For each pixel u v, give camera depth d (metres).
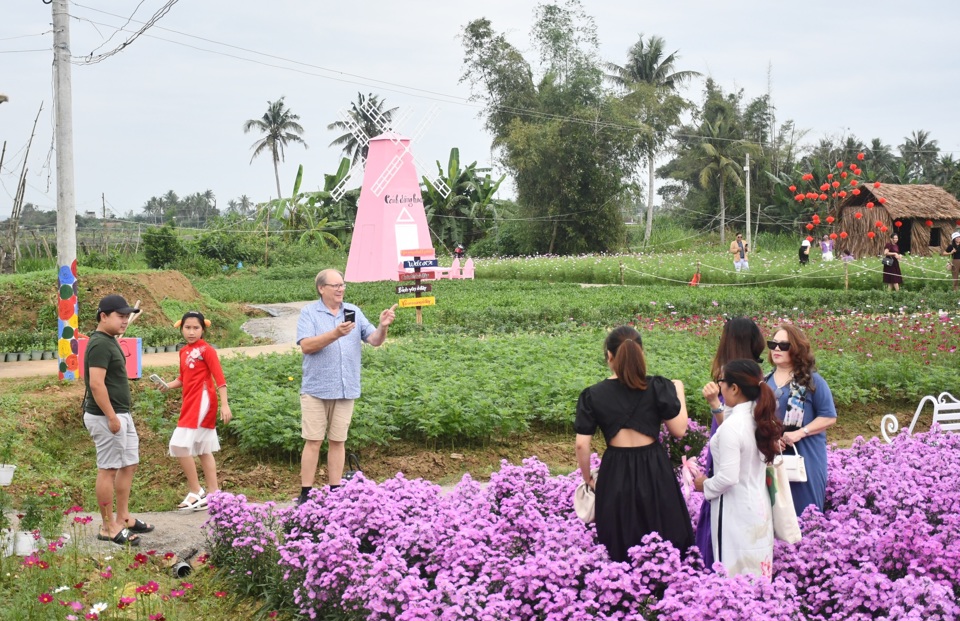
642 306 25.62
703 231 68.50
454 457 10.91
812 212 61.88
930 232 45.44
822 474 6.80
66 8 14.17
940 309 25.00
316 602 6.01
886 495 6.96
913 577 5.43
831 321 20.89
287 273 47.16
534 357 15.53
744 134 72.62
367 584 5.55
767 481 5.98
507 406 11.95
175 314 23.94
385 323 8.76
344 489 7.20
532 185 59.38
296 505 7.74
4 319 20.70
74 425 11.97
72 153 14.14
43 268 34.81
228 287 38.59
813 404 6.84
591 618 5.21
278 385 13.60
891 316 22.91
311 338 8.38
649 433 6.04
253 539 6.65
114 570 6.78
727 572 5.89
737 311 25.41
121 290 22.92
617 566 5.59
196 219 95.19
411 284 22.64
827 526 6.36
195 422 8.82
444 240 62.25
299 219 59.62
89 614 5.52
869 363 14.89
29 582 6.26
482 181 63.75
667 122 63.62
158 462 10.61
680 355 16.03
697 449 9.24
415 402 11.56
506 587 5.63
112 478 7.55
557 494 7.26
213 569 7.10
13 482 9.04
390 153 37.09
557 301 26.92
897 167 74.00
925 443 8.76
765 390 5.85
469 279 42.09
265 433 10.55
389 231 37.25
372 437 10.69
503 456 11.12
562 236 59.91
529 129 57.53
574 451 11.39
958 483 7.23
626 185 59.69
